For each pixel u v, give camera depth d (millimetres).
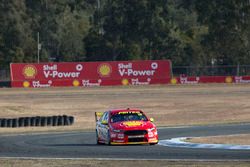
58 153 75438
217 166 57344
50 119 140875
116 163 61969
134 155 70438
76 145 87938
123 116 86625
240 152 71312
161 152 73062
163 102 194375
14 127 138000
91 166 60031
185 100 198250
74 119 159000
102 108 184125
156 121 152000
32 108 181500
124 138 82750
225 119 152625
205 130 115312
